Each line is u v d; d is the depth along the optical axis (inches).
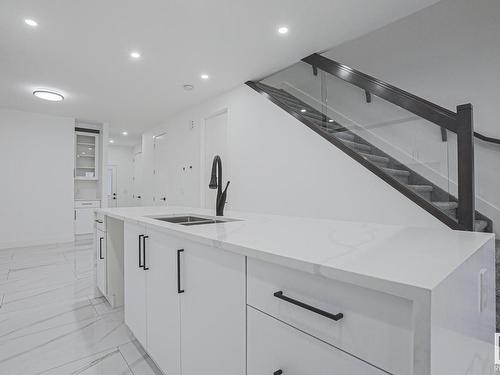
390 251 33.0
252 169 155.3
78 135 244.4
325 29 109.0
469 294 30.9
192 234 46.1
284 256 30.7
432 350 20.6
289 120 135.2
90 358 68.9
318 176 122.5
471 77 116.5
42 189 212.1
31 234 207.0
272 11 97.4
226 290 40.1
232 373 39.0
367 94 112.7
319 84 129.2
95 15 97.7
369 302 24.2
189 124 207.8
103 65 136.5
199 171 196.7
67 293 112.9
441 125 79.7
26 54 124.6
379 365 23.5
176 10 96.0
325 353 27.4
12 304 101.8
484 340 37.4
